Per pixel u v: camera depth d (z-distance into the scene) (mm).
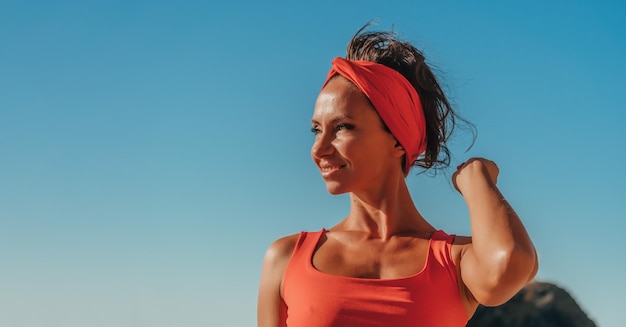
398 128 2373
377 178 2377
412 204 2471
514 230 2080
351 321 2188
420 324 2160
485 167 2283
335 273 2309
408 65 2570
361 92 2359
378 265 2299
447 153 2658
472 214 2182
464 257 2217
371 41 2631
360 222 2428
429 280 2201
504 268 2031
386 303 2180
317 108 2410
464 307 2244
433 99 2586
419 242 2328
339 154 2344
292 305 2328
